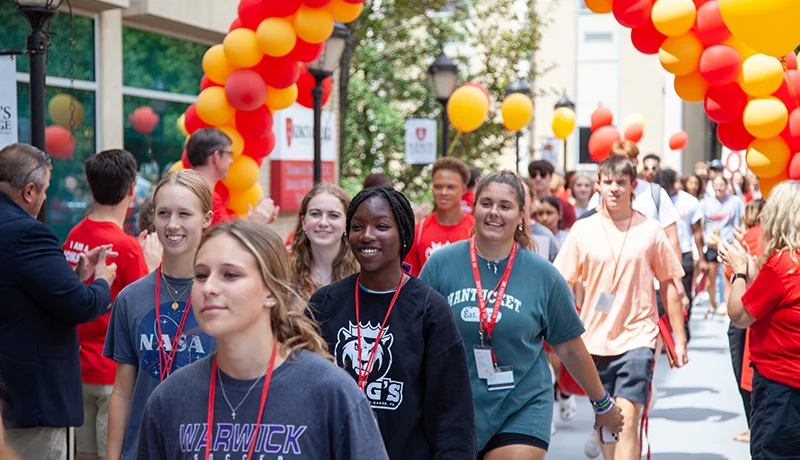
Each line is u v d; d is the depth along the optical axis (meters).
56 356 5.11
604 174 6.98
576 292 7.14
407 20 24.22
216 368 2.91
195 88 14.23
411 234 4.22
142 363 4.43
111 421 4.51
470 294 5.09
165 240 4.48
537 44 26.12
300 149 15.45
